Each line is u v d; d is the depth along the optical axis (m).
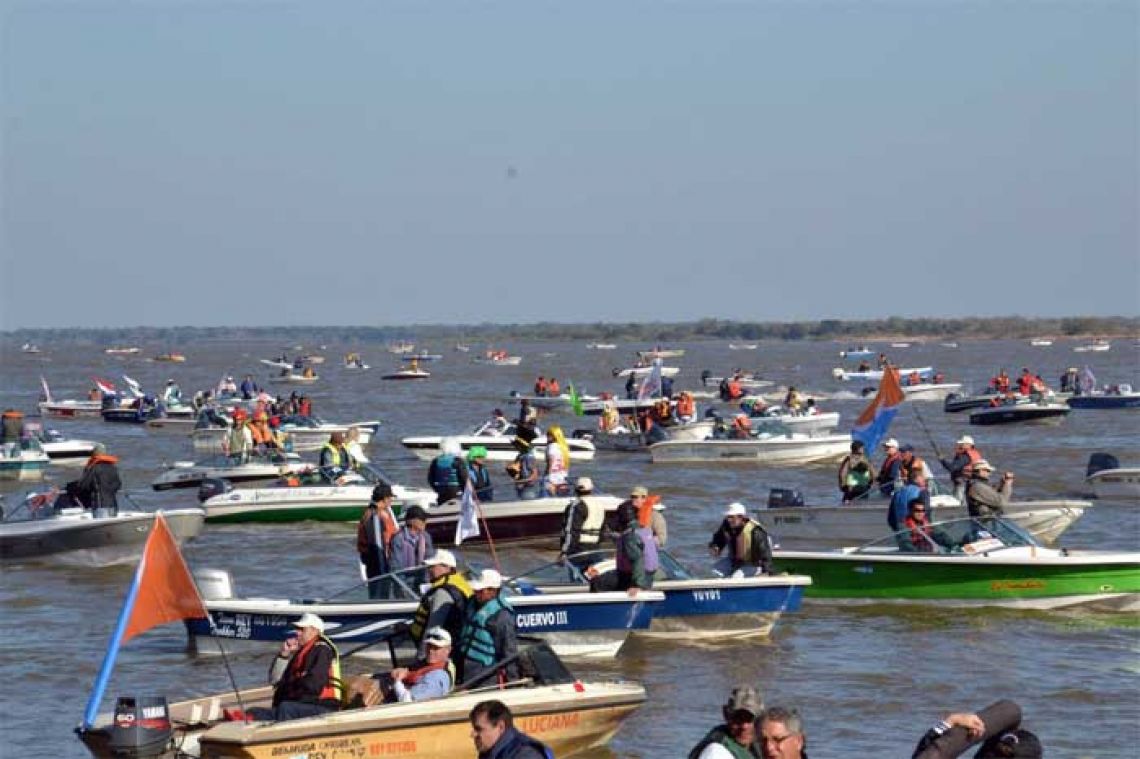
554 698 50.47
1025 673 65.38
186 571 47.16
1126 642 71.69
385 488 70.44
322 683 48.97
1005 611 78.44
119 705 46.81
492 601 51.16
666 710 58.91
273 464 137.75
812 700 60.78
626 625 66.50
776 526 99.44
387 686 50.31
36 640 73.56
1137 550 100.56
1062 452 177.62
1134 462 164.50
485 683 50.56
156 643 72.62
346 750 47.31
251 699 51.16
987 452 178.12
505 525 98.69
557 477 99.50
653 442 171.38
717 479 148.62
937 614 78.25
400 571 67.19
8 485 155.00
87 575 94.00
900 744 54.56
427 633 50.72
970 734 30.02
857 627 75.00
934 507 94.94
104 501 98.12
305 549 104.50
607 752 53.41
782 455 163.50
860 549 81.12
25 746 54.59
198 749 47.38
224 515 116.12
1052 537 95.12
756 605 70.69
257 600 68.94
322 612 66.31
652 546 67.44
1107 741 54.81
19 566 96.69
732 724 34.59
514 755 34.78
